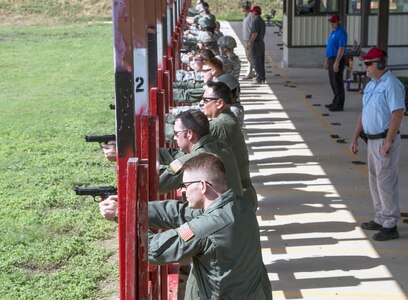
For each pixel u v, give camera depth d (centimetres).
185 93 959
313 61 2433
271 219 920
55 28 4428
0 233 896
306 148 1310
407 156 1238
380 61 797
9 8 4894
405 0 2194
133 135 403
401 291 704
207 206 429
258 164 1205
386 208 830
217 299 416
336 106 1659
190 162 432
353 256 792
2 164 1273
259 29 2081
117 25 393
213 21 1703
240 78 2217
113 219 468
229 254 413
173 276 702
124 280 412
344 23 2284
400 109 793
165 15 855
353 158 1234
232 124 677
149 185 493
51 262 806
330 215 930
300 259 788
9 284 739
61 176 1183
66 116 1773
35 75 2555
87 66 2762
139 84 464
